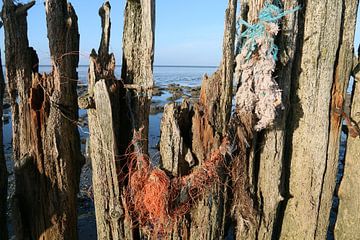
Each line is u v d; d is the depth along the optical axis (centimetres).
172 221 407
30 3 417
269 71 389
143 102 405
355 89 461
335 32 411
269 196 439
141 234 432
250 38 391
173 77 8744
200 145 405
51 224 441
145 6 374
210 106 400
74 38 424
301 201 454
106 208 420
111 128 390
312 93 426
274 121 412
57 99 412
